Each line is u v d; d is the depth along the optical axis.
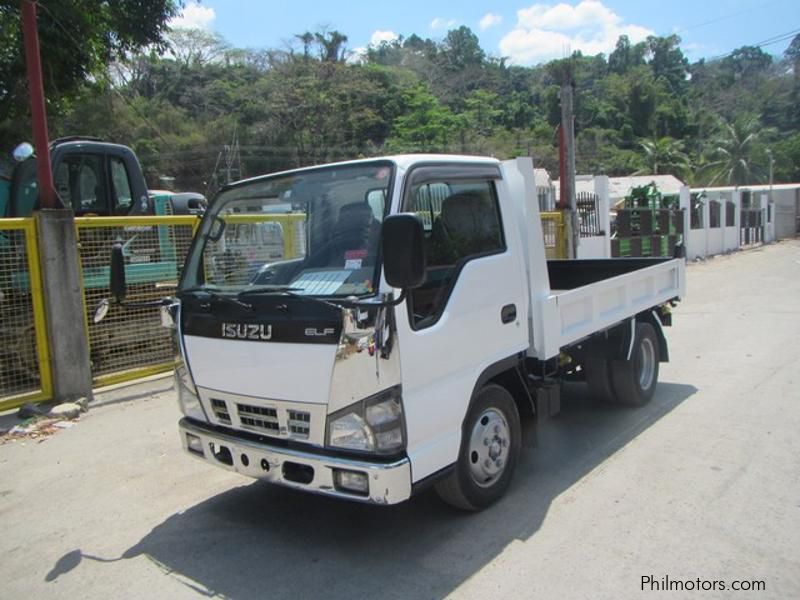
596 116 74.88
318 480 3.52
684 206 25.16
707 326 10.69
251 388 3.79
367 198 3.77
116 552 4.08
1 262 6.80
